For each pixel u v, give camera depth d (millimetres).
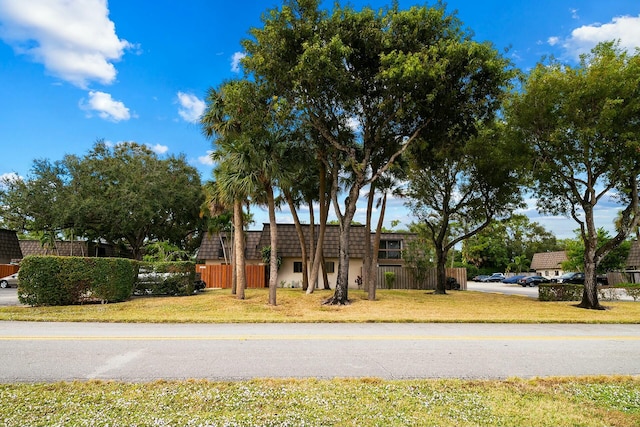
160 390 5383
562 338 10117
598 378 6230
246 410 4695
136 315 13680
